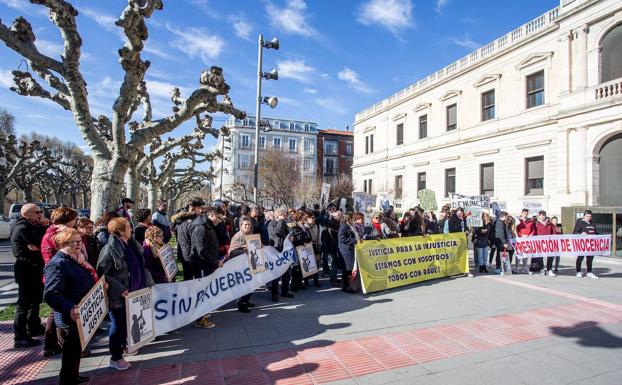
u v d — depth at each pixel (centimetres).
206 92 855
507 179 2120
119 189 815
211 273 555
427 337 485
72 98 775
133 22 690
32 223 473
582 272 974
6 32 689
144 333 427
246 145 6056
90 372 391
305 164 6156
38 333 496
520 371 383
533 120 1964
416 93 2902
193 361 414
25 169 3275
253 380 367
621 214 1466
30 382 371
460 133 2475
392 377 371
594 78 1658
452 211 1059
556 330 512
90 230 515
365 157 3694
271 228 724
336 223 850
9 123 4584
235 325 539
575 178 1722
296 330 515
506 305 643
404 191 3050
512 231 1007
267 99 1338
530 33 1984
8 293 771
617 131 1566
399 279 808
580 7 1695
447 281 867
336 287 819
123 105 768
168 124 872
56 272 331
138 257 436
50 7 675
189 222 592
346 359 415
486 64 2281
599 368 391
